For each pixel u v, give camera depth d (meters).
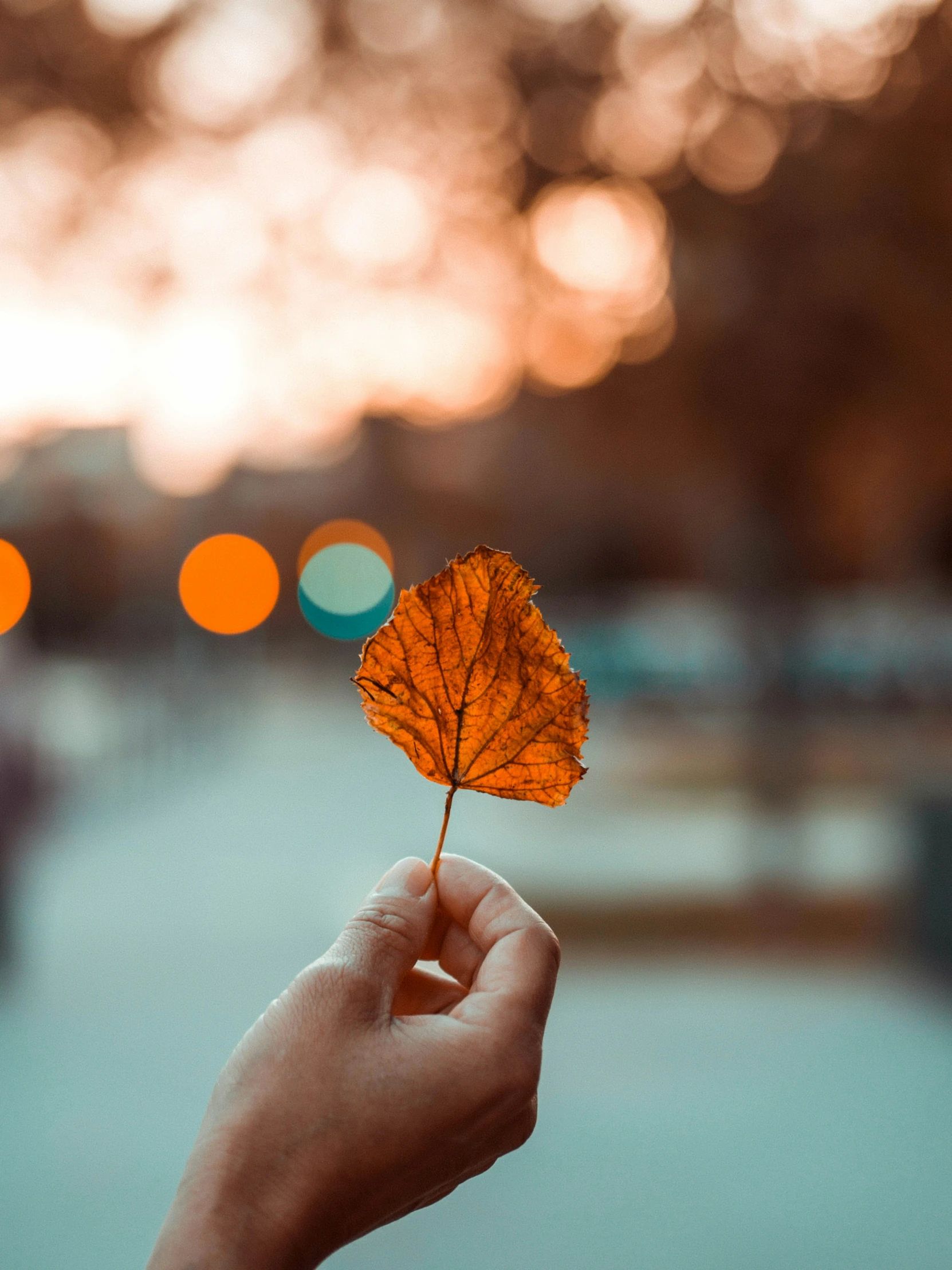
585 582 35.88
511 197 21.94
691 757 17.12
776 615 21.50
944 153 17.33
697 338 19.81
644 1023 5.65
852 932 7.24
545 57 21.09
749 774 15.17
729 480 21.69
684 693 21.27
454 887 1.12
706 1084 4.87
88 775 14.05
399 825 11.93
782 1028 5.55
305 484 45.66
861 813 11.71
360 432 34.69
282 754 19.67
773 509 21.17
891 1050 5.23
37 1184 4.02
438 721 1.01
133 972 6.45
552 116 21.00
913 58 17.61
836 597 24.77
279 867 9.59
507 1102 1.02
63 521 33.97
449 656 1.00
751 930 7.35
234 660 35.12
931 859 6.91
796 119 18.52
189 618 29.30
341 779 16.06
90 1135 4.39
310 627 48.84
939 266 17.78
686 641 21.66
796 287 18.67
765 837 10.66
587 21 20.56
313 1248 0.95
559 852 10.25
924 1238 3.61
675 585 35.00
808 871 9.07
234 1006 5.85
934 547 24.48
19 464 33.84
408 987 1.13
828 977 6.37
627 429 21.62
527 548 35.78
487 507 34.94
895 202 17.80
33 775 10.47
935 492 22.45
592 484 30.83
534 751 1.01
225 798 14.14
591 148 20.75
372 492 36.03
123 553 34.97
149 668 25.52
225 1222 0.91
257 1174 0.93
